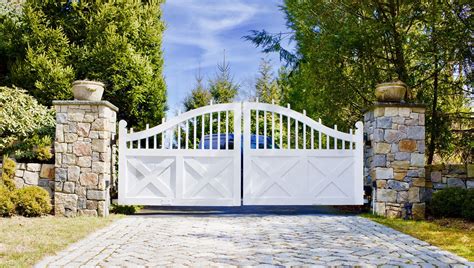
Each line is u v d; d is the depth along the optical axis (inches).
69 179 315.6
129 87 446.9
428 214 323.9
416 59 394.6
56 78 413.7
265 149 340.2
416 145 320.5
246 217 322.7
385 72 416.8
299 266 179.9
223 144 448.5
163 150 336.8
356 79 420.8
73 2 432.8
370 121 336.8
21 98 368.8
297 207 395.9
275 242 229.1
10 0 498.9
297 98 602.9
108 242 227.3
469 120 399.5
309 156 340.8
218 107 340.2
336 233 255.1
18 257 187.5
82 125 318.0
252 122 548.4
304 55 468.1
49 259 189.0
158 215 334.6
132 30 458.0
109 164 331.6
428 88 403.2
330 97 436.8
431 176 331.9
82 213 314.5
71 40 445.4
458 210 301.7
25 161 334.0
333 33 408.5
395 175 318.7
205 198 335.9
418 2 377.4
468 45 355.9
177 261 187.8
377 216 317.7
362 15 414.6
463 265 182.9
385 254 202.1
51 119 381.4
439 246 220.1
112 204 340.2
